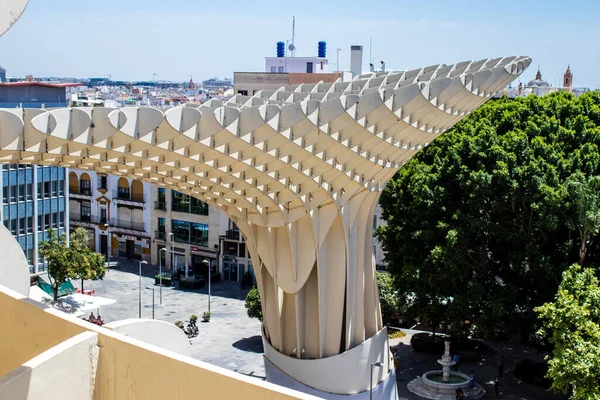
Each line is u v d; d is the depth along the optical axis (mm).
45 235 67812
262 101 35656
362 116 29188
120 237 84062
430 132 34438
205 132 25828
